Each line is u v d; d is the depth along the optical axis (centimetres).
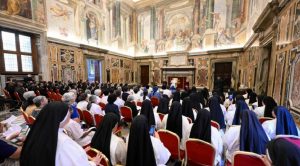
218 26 1238
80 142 261
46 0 927
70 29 1080
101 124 184
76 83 962
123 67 1605
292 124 215
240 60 1107
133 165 165
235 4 1130
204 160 199
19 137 240
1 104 636
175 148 234
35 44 908
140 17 1678
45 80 917
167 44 1537
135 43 1734
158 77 1597
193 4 1361
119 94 572
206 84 1322
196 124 226
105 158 156
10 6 761
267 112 318
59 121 121
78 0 1123
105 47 1391
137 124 166
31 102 366
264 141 182
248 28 948
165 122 312
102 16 1347
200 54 1338
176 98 524
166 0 1495
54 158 110
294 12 336
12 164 200
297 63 315
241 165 165
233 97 588
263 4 619
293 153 86
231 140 211
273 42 462
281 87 395
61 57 1010
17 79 835
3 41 785
